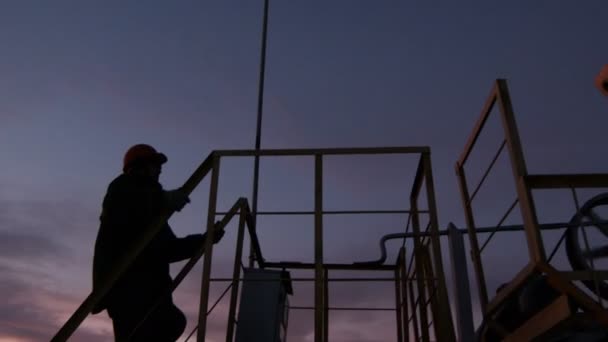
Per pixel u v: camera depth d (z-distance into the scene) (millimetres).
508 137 4285
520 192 4059
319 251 4812
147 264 4273
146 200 4246
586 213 4566
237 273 5531
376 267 7227
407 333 6625
